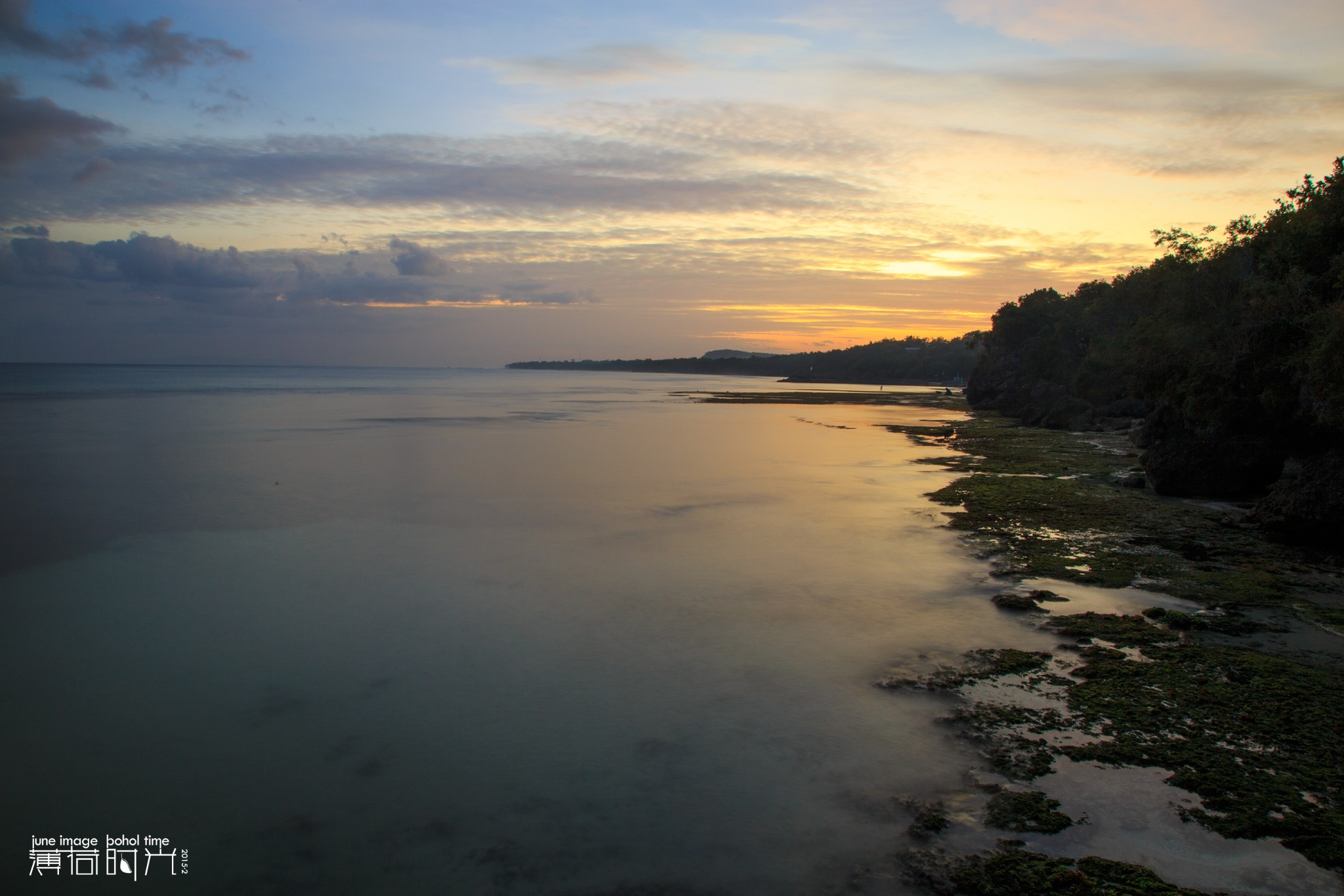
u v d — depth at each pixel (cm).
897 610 1571
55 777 973
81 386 12850
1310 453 2922
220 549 2067
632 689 1214
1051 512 2536
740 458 4069
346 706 1160
